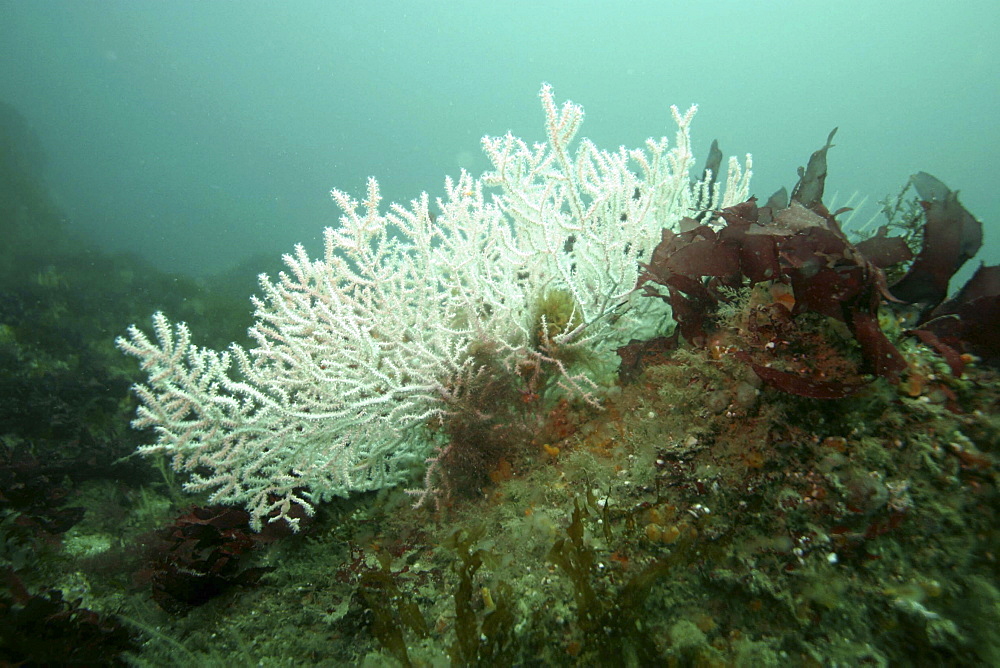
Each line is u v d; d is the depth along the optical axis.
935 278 2.11
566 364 3.02
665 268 2.58
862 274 1.85
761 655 1.60
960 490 1.68
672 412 2.25
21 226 21.08
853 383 1.82
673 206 3.49
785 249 2.00
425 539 2.59
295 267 2.80
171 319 10.78
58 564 3.19
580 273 3.22
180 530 2.99
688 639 1.68
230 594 2.64
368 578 2.22
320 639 2.27
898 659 1.54
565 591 1.92
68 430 5.32
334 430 2.68
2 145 22.89
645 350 2.79
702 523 1.87
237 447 2.59
